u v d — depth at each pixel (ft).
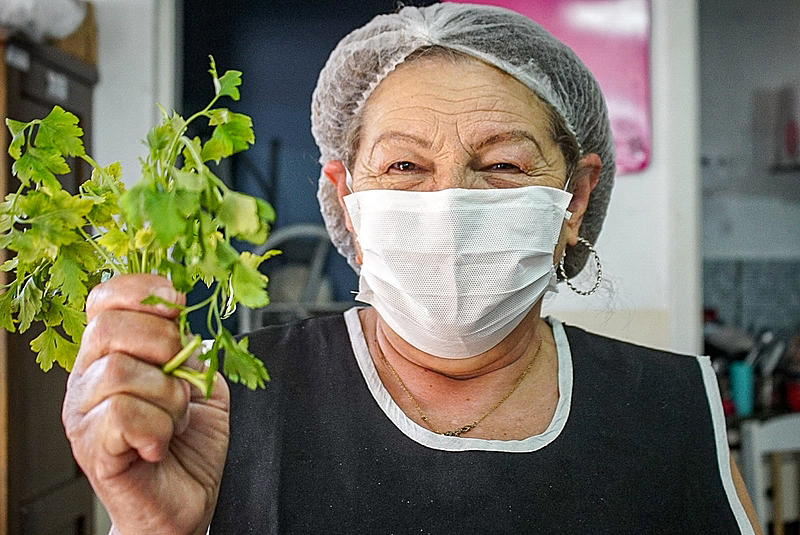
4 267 1.69
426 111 2.54
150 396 1.49
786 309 9.03
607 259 6.01
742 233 8.91
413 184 2.61
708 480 2.81
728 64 8.80
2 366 4.67
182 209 1.27
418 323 2.60
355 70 2.70
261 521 2.64
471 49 2.54
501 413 2.82
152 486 1.61
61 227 1.52
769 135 8.88
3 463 4.66
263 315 6.82
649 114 5.99
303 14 7.44
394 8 3.27
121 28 6.14
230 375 1.41
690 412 2.91
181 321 1.52
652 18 6.01
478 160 2.59
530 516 2.60
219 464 1.82
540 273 2.62
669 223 5.98
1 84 4.66
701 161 8.78
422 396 2.83
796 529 7.20
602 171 3.15
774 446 5.78
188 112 7.33
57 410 5.41
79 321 1.74
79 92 5.85
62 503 5.42
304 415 2.77
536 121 2.65
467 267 2.52
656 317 5.98
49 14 5.03
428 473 2.63
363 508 2.60
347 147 2.91
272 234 7.24
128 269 1.59
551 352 3.04
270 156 7.44
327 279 7.18
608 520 2.64
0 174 4.58
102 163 6.10
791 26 8.75
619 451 2.76
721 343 7.88
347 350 2.90
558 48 2.72
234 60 7.40
